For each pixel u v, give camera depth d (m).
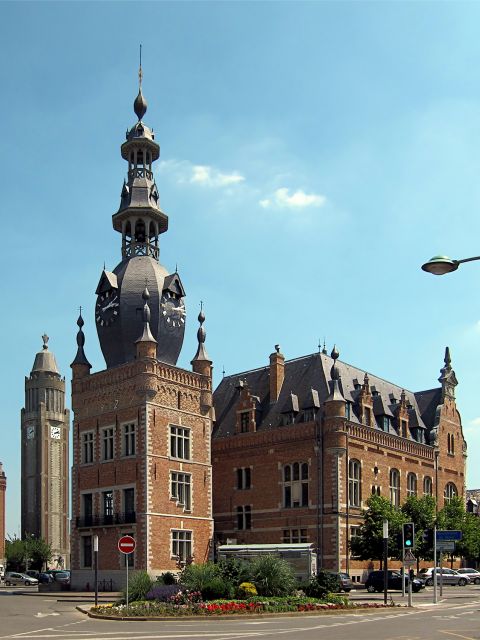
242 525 78.19
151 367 68.38
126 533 66.75
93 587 68.44
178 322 72.88
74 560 70.56
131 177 77.94
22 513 198.00
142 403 67.69
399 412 84.19
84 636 27.88
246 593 41.91
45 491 196.38
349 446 73.94
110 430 70.31
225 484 80.25
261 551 61.41
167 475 68.12
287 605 39.62
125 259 75.44
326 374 78.75
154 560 65.38
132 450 68.12
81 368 74.44
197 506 70.81
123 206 76.81
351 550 69.88
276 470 76.38
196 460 71.69
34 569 160.38
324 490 72.44
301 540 73.12
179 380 71.19
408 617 37.72
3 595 64.50
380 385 88.94
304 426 75.06
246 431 80.12
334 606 40.62
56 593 65.56
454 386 95.44
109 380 71.12
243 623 34.19
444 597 55.91
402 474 81.81
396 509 71.12
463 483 94.44
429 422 91.31
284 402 79.50
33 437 199.50
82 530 70.56
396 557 69.00
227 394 87.44
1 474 161.75
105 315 72.31
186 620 35.88
